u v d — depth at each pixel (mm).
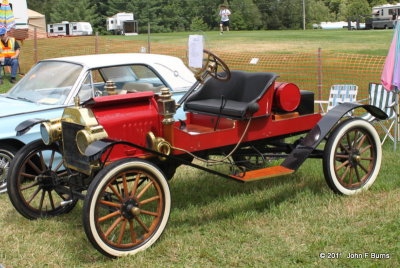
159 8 80188
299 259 3627
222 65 4426
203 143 4367
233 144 4578
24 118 5508
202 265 3639
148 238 3895
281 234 4090
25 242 4141
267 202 4887
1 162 5488
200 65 4297
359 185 5035
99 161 3783
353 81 12266
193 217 4547
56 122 4188
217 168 6137
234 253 3785
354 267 3506
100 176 3561
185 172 6027
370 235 3990
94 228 3561
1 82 13375
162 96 4020
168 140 4113
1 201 5242
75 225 4527
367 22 44000
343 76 12930
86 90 5879
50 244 4109
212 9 82938
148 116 4066
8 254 3922
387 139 7438
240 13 82812
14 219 4699
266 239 4004
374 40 24562
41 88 6059
